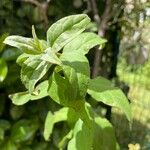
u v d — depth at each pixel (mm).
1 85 628
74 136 292
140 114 984
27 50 226
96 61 672
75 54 224
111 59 795
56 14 715
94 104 626
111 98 263
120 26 734
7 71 573
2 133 613
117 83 798
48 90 226
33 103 658
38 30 687
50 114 400
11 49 599
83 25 230
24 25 713
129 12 674
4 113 674
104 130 315
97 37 258
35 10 696
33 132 632
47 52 219
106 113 735
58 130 622
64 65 219
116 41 780
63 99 223
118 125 790
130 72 958
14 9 713
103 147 311
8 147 621
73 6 731
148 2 653
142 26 732
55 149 647
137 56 863
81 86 216
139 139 906
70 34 229
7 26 707
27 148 635
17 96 272
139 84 1021
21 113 659
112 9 662
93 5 673
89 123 237
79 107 229
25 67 219
